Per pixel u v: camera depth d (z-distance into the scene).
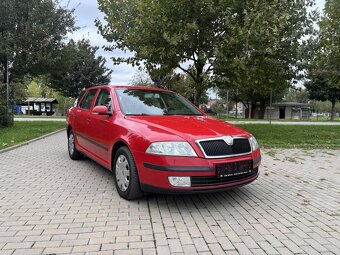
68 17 18.61
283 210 4.59
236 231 3.84
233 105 75.44
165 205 4.68
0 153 8.73
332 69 16.59
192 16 11.56
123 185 4.90
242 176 4.62
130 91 6.10
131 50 13.70
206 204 4.77
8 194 5.09
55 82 31.27
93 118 6.24
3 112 15.63
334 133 15.14
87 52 31.61
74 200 4.84
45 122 21.36
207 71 12.57
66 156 8.45
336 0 15.73
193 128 4.64
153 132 4.50
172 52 11.62
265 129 16.45
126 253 3.26
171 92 6.63
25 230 3.76
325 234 3.81
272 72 13.48
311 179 6.45
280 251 3.37
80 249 3.33
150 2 11.84
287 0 11.91
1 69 17.41
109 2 15.72
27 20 17.56
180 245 3.45
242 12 11.25
